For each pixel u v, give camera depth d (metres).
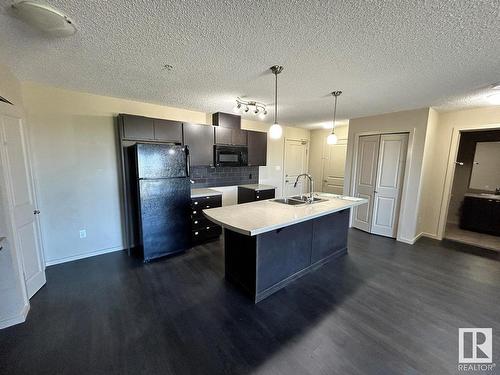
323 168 6.07
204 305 2.16
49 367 1.49
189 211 3.37
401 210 3.85
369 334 1.79
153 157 2.97
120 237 3.42
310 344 1.70
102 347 1.65
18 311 1.88
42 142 2.73
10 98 2.21
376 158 4.13
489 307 2.14
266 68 2.12
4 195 1.83
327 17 1.36
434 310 2.09
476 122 3.54
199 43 1.68
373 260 3.16
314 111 3.87
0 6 1.26
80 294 2.31
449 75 2.21
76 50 1.80
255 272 2.18
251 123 4.92
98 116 3.07
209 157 3.93
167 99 3.24
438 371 1.47
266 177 5.42
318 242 2.89
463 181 4.88
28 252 2.25
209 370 1.48
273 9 1.29
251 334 1.79
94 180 3.12
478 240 3.94
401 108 3.59
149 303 2.18
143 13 1.33
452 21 1.37
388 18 1.35
